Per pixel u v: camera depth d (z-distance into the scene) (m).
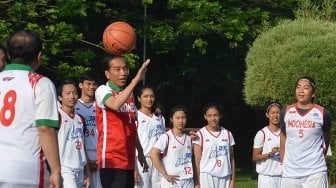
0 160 6.00
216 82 20.34
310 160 10.06
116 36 9.55
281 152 10.58
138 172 11.41
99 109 8.71
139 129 11.81
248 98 16.72
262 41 16.48
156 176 11.74
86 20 18.47
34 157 6.07
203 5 18.25
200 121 21.44
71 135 10.16
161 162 11.20
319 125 10.05
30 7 16.09
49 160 6.01
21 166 6.00
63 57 17.77
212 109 11.34
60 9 16.33
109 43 9.60
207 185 11.30
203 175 11.31
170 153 11.16
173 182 11.12
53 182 5.98
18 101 6.07
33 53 6.23
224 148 11.34
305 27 16.36
